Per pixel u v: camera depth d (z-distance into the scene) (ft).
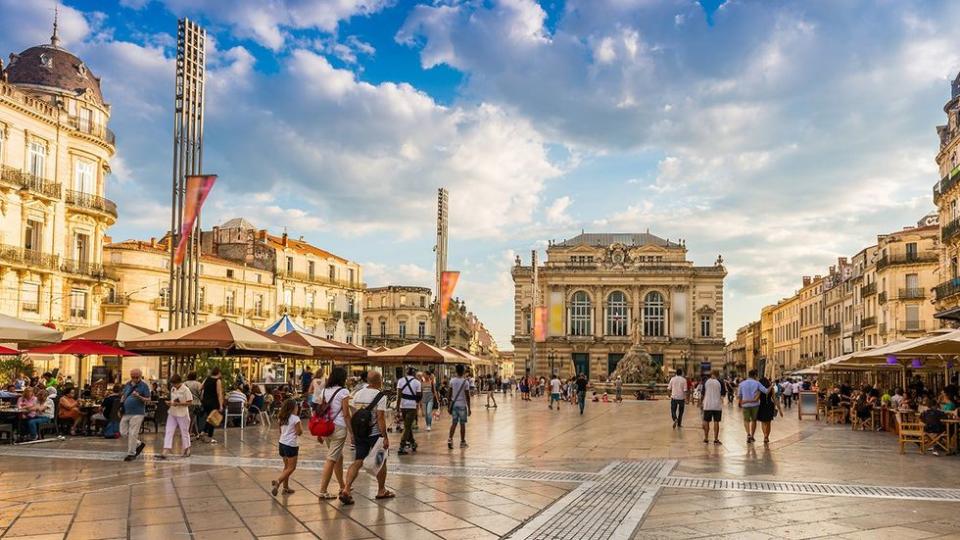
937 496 43.52
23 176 139.03
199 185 96.37
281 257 258.57
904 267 209.15
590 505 40.57
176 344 77.61
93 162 161.48
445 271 164.86
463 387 68.90
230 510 38.96
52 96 153.99
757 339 486.38
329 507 39.78
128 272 206.80
